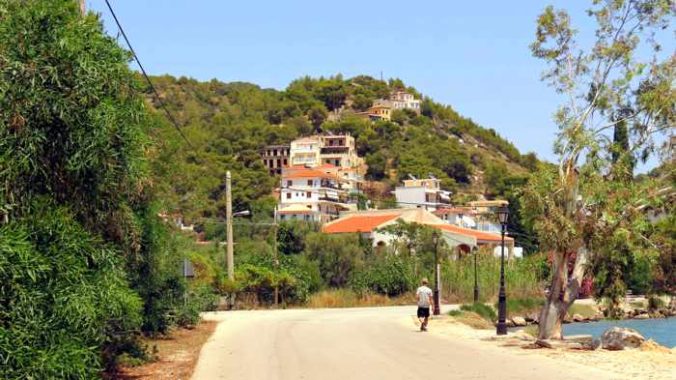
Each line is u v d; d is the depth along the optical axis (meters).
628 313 48.50
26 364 8.66
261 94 170.75
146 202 17.30
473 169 150.75
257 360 18.03
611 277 23.00
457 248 68.19
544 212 22.11
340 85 191.75
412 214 76.81
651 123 22.30
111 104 10.64
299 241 63.03
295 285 49.75
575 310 51.47
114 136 10.62
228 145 119.50
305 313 40.12
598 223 21.66
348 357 18.59
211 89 163.50
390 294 54.22
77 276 9.60
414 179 121.31
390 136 158.88
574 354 19.14
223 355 19.12
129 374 15.59
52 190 10.30
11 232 8.77
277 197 114.88
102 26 11.87
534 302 50.81
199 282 33.62
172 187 20.86
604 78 22.73
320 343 22.33
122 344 16.59
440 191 119.38
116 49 11.38
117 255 11.73
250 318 35.00
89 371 9.77
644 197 21.61
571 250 22.62
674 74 22.22
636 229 21.36
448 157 146.62
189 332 25.97
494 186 140.50
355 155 148.38
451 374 15.30
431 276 55.19
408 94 191.12
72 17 10.84
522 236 75.44
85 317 9.70
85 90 10.09
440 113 187.75
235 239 72.19
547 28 23.06
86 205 10.93
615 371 15.61
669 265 22.91
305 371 15.95
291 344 22.02
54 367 8.86
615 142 22.41
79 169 10.16
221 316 36.72
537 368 16.20
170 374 15.58
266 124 153.12
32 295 8.88
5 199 9.38
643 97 22.14
